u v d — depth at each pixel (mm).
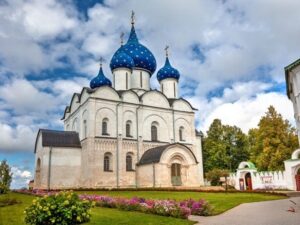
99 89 46156
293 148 51594
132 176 45500
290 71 27641
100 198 21516
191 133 53781
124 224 13703
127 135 47438
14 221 14781
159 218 15195
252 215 16469
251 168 43219
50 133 45156
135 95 49500
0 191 33500
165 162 42562
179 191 33812
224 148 66812
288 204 21422
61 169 43250
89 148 43031
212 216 16656
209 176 55656
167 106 52406
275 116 54125
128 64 52719
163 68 57938
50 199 11773
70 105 52625
